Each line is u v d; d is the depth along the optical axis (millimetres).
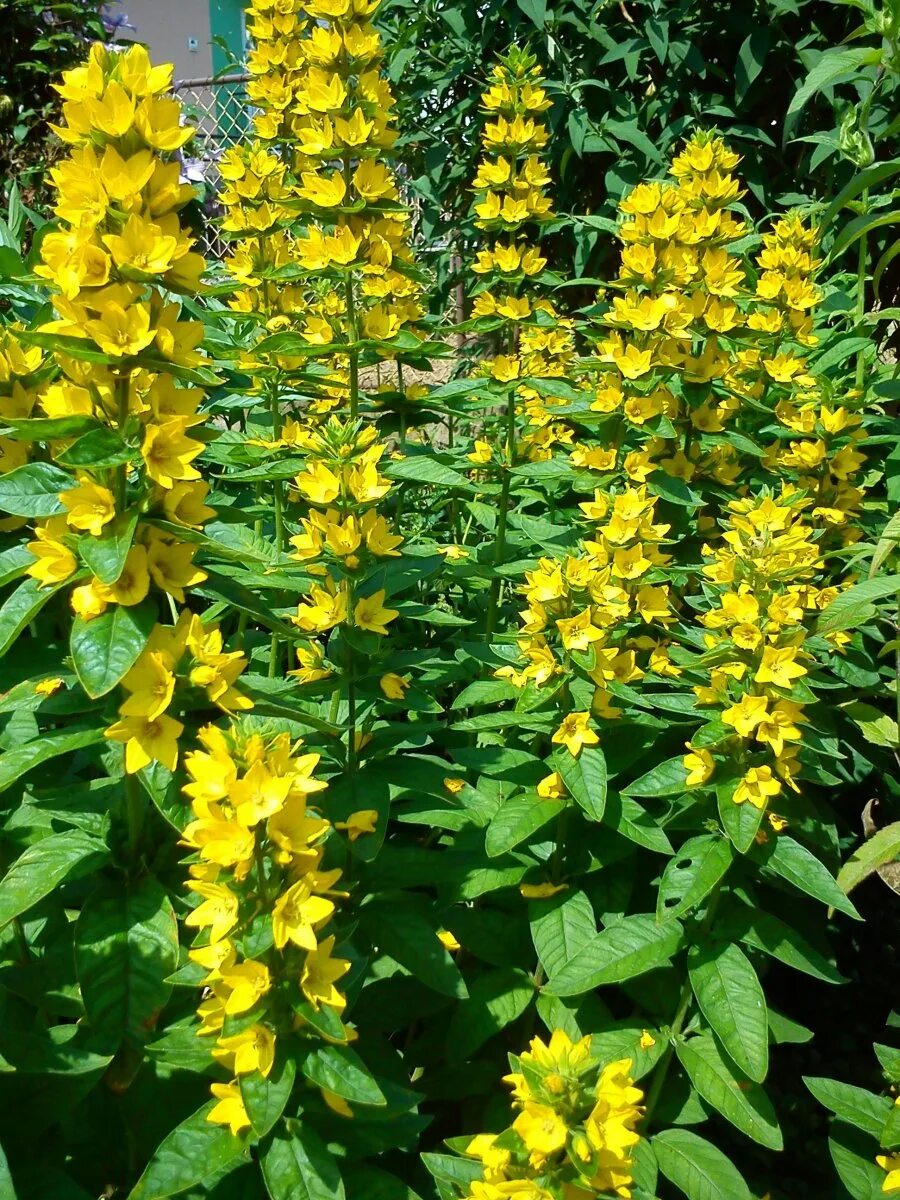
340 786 558
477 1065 602
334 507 578
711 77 1360
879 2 1165
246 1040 411
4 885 445
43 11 1473
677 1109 597
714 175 798
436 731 665
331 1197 413
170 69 433
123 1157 511
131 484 459
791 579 567
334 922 541
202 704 443
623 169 1277
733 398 813
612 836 613
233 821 388
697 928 568
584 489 748
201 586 475
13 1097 445
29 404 542
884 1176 554
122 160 421
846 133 909
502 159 857
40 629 563
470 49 1392
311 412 883
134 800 466
